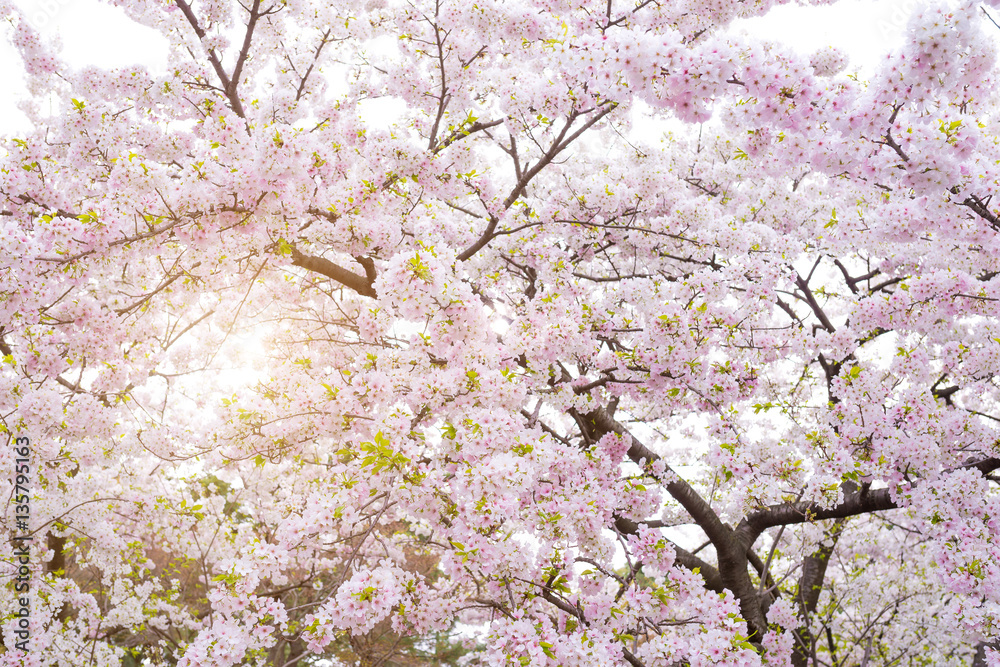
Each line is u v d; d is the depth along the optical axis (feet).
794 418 25.98
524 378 15.17
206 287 16.57
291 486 27.04
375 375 13.43
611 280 21.59
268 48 20.86
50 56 18.44
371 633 26.55
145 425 19.98
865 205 22.50
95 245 12.87
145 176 12.96
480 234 21.61
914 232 15.76
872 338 25.88
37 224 12.77
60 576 25.55
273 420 13.62
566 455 14.05
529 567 12.88
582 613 13.69
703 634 12.78
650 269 24.53
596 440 21.21
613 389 17.38
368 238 15.48
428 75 22.47
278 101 20.49
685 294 17.97
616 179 20.71
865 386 19.08
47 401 14.84
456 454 12.22
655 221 20.21
